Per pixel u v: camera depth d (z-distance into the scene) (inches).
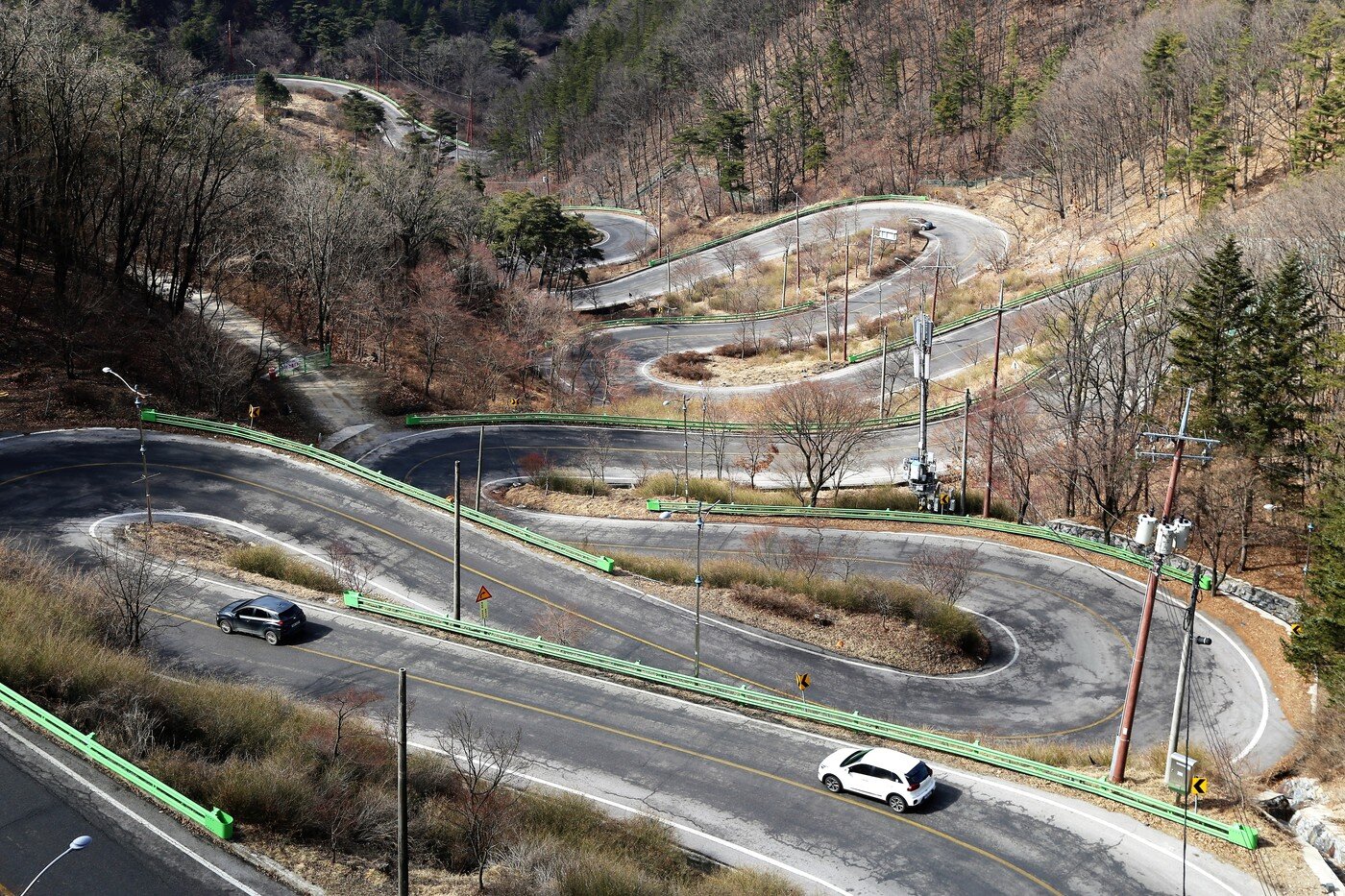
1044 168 5693.9
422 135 7263.8
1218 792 1547.7
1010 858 1380.4
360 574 2351.1
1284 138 4510.3
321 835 1320.1
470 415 3617.1
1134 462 2630.4
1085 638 2219.5
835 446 3272.6
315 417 3378.4
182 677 1740.9
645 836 1401.3
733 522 2837.1
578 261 5300.2
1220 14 5211.6
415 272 4163.4
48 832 1243.2
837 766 1561.3
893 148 6919.3
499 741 1663.4
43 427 2780.5
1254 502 2459.4
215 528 2469.2
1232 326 2504.9
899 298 4958.2
